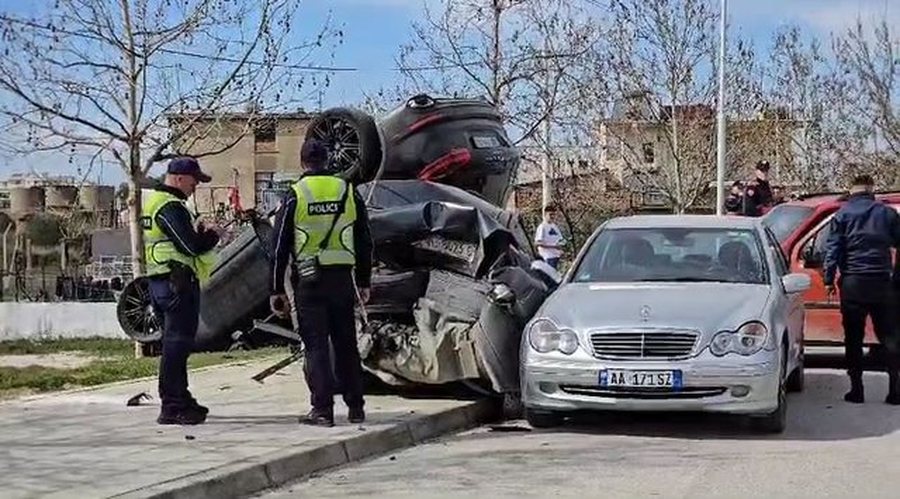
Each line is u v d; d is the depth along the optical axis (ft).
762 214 58.08
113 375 43.93
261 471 26.25
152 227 31.04
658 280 35.42
